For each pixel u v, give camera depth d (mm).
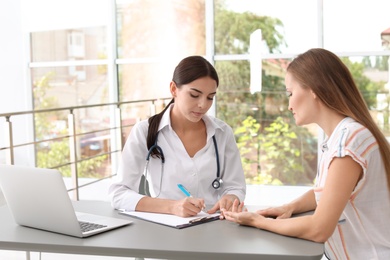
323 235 1376
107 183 5555
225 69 5172
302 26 4914
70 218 1455
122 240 1429
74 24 5645
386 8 4699
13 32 5777
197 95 1820
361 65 4789
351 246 1458
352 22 4781
